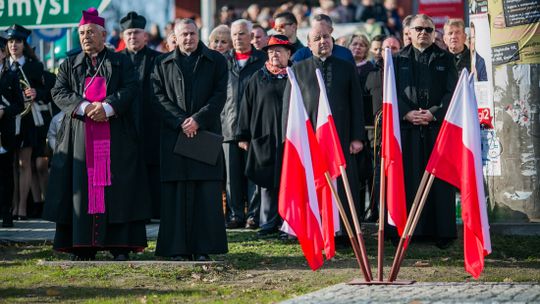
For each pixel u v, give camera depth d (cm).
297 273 1459
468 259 1309
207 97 1547
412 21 1719
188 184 1525
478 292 1223
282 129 1723
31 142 2091
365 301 1168
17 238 1811
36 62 2095
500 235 1773
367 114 1841
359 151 1717
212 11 3447
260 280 1400
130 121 1534
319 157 1355
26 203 2138
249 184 1950
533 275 1438
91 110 1497
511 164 1812
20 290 1316
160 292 1303
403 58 1722
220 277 1427
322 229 1373
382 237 1328
